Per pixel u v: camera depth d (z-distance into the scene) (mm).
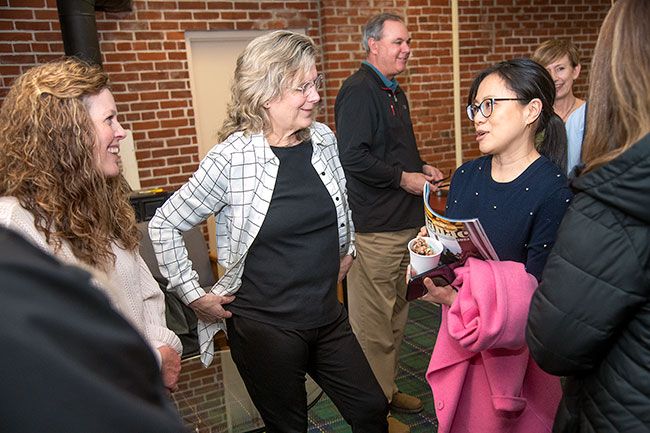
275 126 1525
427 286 1347
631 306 788
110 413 338
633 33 779
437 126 5156
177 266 1582
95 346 359
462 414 1446
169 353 1346
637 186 732
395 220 2307
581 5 5414
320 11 4617
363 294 2395
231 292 1573
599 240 801
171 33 4141
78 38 3428
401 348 3148
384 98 2338
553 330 868
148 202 3393
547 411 1369
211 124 4492
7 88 3725
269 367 1553
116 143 1199
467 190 1456
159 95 4184
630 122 783
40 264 375
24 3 3691
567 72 2473
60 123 1054
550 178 1265
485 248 1277
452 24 4973
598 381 869
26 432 316
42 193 1048
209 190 1509
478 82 1381
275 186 1499
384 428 1667
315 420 2482
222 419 2049
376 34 2316
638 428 801
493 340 1217
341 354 1624
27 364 322
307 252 1529
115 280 1208
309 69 1471
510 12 5148
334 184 1588
